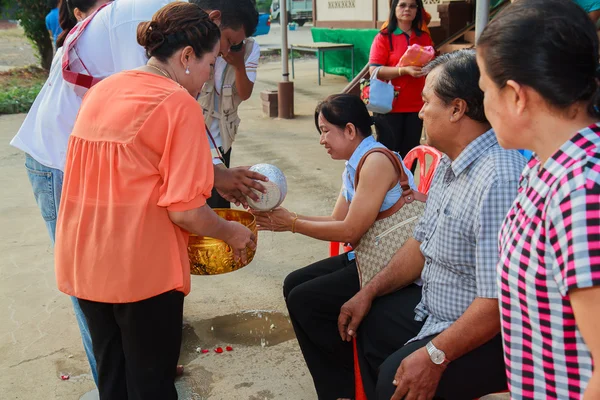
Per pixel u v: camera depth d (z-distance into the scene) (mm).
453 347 1620
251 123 8016
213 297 3400
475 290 1741
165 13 1802
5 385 2664
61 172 2283
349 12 11328
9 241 4277
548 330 1160
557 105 1087
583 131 1086
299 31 23234
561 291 1062
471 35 7918
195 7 1834
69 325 3156
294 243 4109
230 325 3109
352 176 2283
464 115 1675
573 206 1027
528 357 1233
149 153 1716
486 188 1601
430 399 1682
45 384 2672
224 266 1996
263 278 3613
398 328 1964
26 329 3123
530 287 1161
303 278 2490
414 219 2156
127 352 1927
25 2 12461
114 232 1744
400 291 2100
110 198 1730
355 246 2270
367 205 2113
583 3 3369
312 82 11531
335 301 2279
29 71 13133
